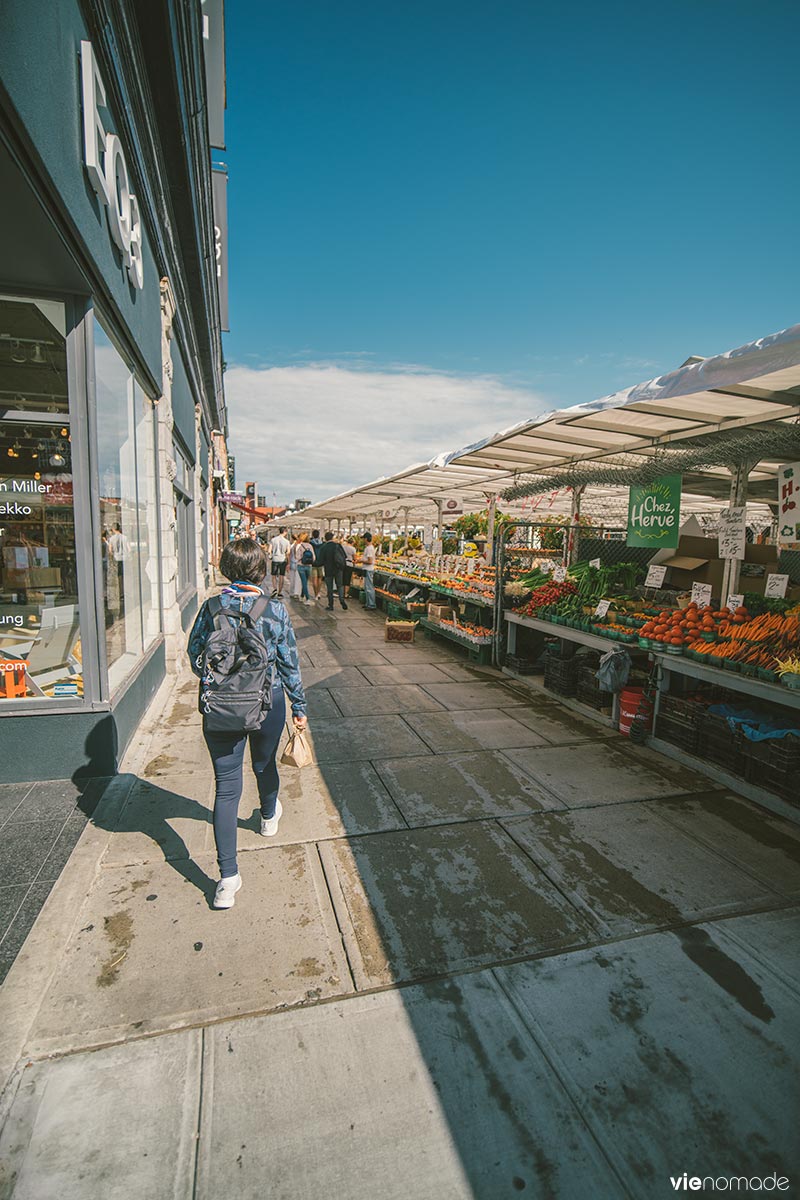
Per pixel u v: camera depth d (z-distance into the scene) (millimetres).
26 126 2412
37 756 3791
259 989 2223
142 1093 1812
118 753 4027
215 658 2520
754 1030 2125
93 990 2188
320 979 2283
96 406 3781
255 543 2775
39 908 2574
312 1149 1674
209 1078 1867
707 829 3549
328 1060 1947
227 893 2652
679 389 3236
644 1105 1837
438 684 6867
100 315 3975
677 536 5629
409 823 3514
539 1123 1771
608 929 2631
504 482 9578
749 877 3064
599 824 3576
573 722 5531
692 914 2756
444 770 4312
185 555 10422
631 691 5160
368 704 5965
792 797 3729
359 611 13188
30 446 3729
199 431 13258
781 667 3852
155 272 5762
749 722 4137
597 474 6434
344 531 28328
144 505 5789
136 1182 1573
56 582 3791
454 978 2316
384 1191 1576
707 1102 1855
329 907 2719
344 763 4402
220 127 9461
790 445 4164
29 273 3404
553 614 6465
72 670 3850
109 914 2607
